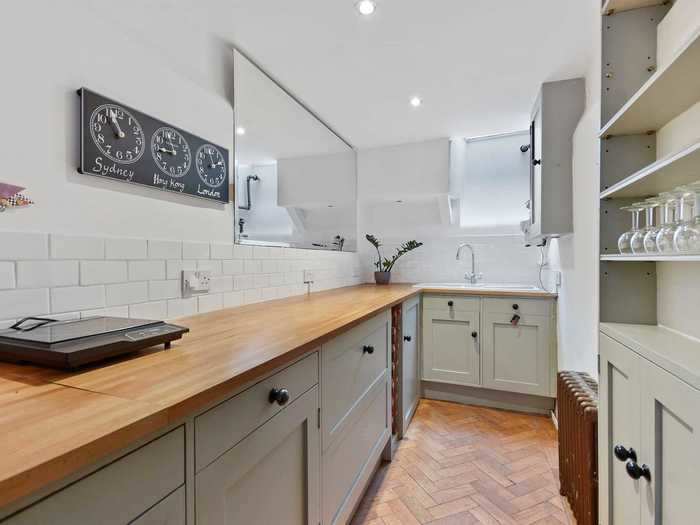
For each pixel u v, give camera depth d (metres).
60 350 0.74
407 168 3.18
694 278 0.93
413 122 2.70
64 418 0.54
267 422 0.88
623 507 1.01
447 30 1.62
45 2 1.03
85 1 1.13
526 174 3.19
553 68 1.95
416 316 2.72
